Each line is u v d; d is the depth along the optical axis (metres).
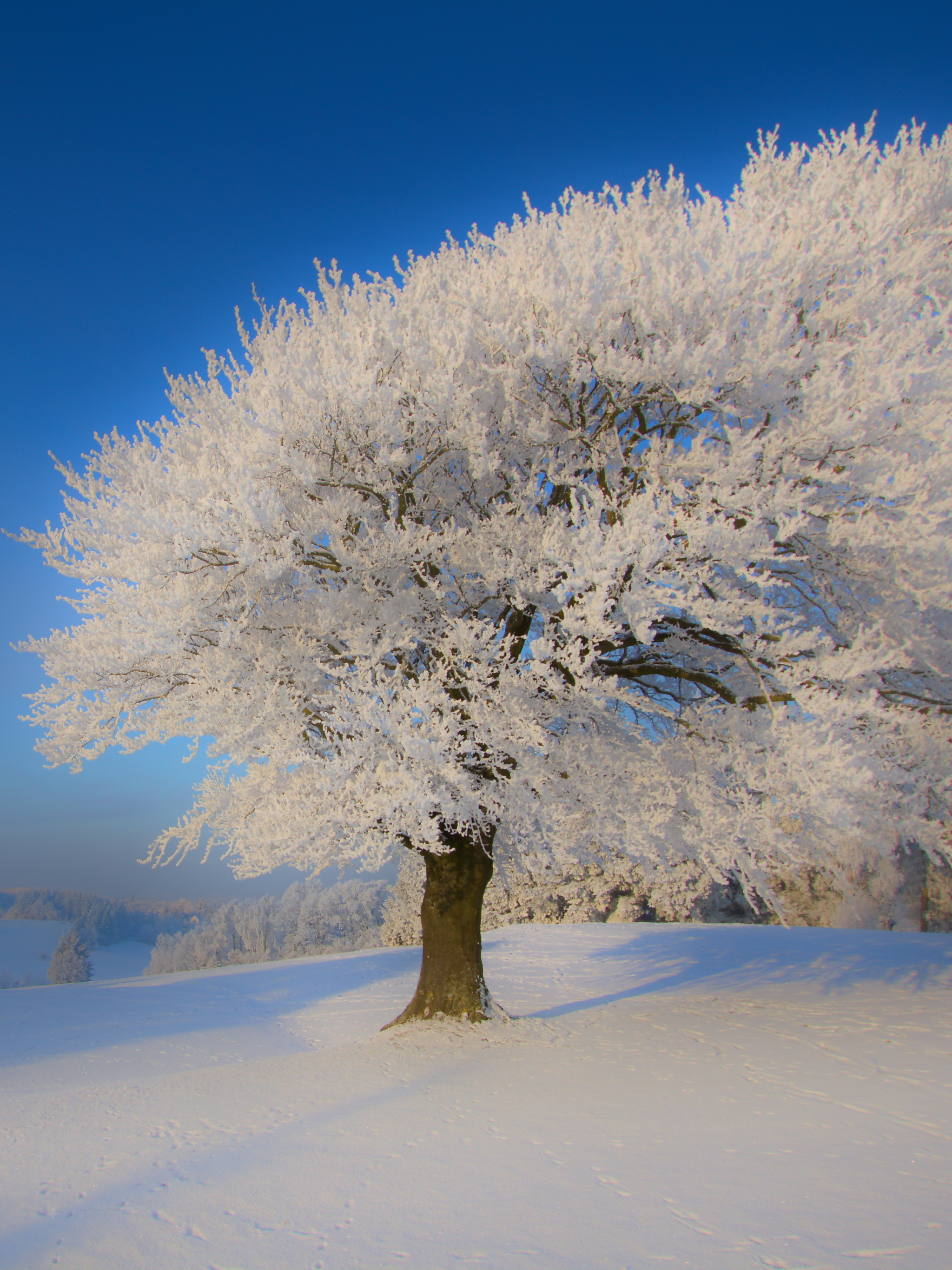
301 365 8.22
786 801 7.90
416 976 17.31
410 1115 5.98
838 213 9.34
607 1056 8.02
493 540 8.96
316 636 8.77
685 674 10.11
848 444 7.73
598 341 8.34
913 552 7.66
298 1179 4.53
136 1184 4.57
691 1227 3.70
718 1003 11.16
